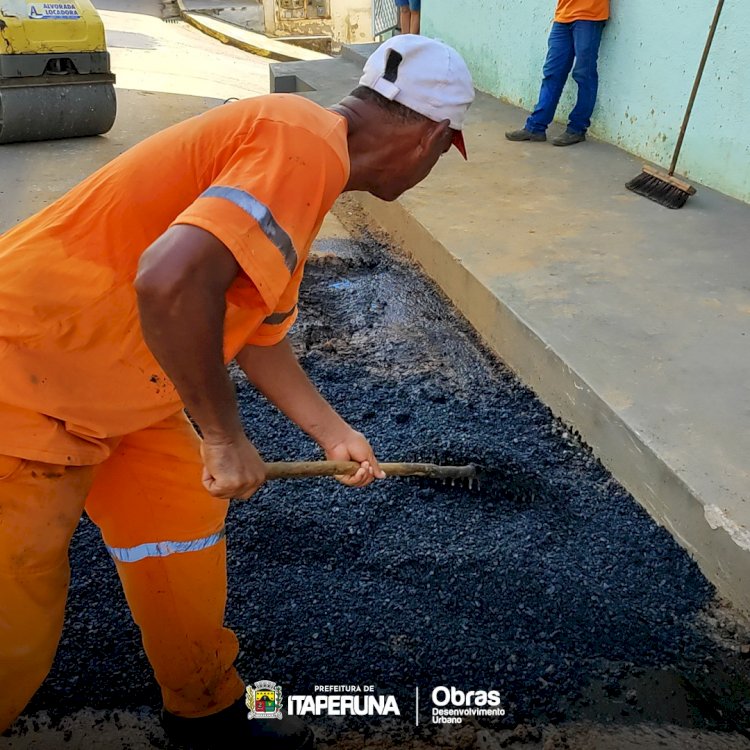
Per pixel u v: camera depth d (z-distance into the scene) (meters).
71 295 1.38
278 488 2.76
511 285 3.66
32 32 6.37
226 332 1.42
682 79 4.96
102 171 1.45
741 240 4.12
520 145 5.82
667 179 4.62
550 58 5.62
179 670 1.78
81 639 2.21
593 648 2.22
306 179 1.30
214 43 13.67
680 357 3.06
